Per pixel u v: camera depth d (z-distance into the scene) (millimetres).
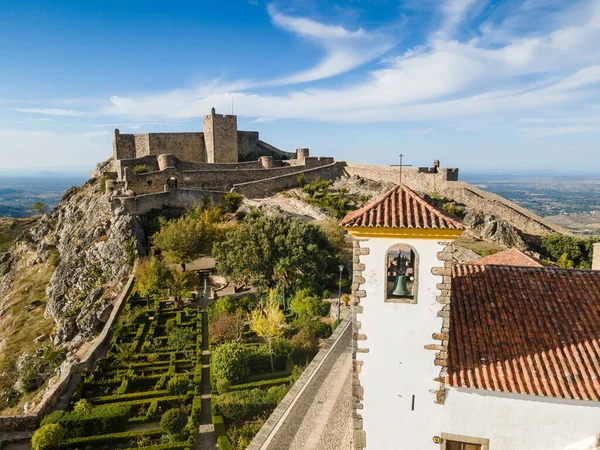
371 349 17359
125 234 60656
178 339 36594
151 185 74250
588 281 19250
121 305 46469
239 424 26875
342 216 69250
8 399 44594
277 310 38188
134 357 34875
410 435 17375
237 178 84375
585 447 15742
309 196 77000
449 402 16875
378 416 17578
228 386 29938
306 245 45562
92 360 35500
